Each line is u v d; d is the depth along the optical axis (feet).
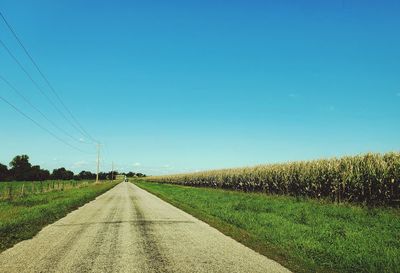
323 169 86.99
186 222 53.36
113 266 26.37
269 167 125.80
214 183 198.29
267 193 123.24
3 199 99.60
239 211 66.28
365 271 26.32
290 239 37.86
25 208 71.00
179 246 34.45
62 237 39.63
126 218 58.85
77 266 26.32
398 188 66.13
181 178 291.17
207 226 48.96
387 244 35.19
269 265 27.17
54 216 60.80
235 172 161.07
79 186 220.64
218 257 29.76
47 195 120.16
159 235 41.09
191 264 27.22
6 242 36.22
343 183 77.36
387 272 25.81
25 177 414.41
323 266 27.63
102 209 76.38
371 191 71.77
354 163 77.20
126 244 35.32
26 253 31.04
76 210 73.97
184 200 101.24
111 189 212.02
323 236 39.29
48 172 466.29
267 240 37.68
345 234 40.24
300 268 26.53
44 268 25.76
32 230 44.16
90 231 44.11
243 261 28.40
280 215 59.31
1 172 416.46
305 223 50.06
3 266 26.37
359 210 60.23
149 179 555.28
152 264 27.09
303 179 97.14
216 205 79.46
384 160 71.77
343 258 29.66
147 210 73.92
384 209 62.80
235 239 38.47
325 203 78.23
